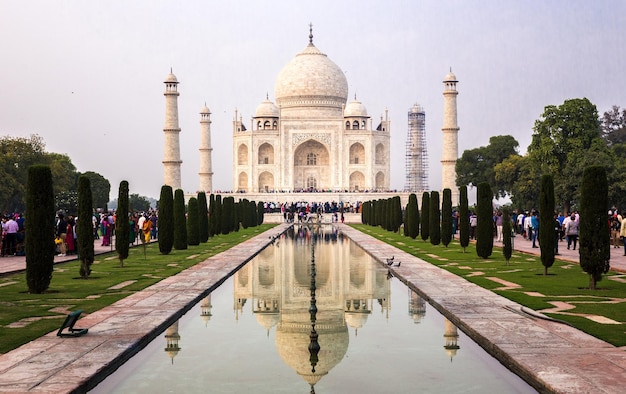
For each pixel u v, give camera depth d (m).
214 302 32.16
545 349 20.25
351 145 170.75
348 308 30.39
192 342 23.42
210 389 17.97
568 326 23.67
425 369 19.73
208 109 170.75
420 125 199.62
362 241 73.12
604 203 33.09
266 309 30.19
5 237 55.97
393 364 20.38
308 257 55.84
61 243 55.03
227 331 25.28
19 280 39.22
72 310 27.83
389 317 28.02
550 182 39.28
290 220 140.12
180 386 18.22
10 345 21.41
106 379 18.78
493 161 149.00
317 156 176.38
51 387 16.95
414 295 34.16
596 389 16.33
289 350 22.23
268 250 63.94
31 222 33.19
